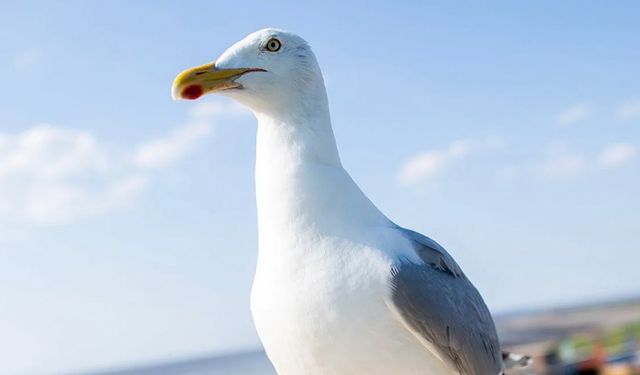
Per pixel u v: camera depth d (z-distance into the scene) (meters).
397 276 1.17
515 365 1.41
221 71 1.25
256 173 1.24
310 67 1.25
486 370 1.24
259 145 1.24
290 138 1.23
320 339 1.17
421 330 1.18
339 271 1.17
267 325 1.20
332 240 1.18
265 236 1.21
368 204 1.23
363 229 1.20
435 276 1.21
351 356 1.17
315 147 1.22
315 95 1.24
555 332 7.27
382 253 1.18
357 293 1.17
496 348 1.27
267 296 1.20
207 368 14.63
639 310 11.88
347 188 1.21
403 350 1.18
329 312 1.17
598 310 14.15
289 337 1.19
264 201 1.22
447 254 1.25
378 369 1.18
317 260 1.18
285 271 1.19
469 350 1.22
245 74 1.24
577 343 5.21
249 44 1.25
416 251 1.21
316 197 1.20
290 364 1.20
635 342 5.25
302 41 1.25
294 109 1.24
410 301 1.17
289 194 1.20
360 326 1.17
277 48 1.25
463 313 1.22
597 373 4.28
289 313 1.18
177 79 1.25
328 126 1.24
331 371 1.18
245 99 1.25
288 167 1.21
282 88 1.24
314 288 1.17
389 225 1.23
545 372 4.23
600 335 6.00
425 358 1.19
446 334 1.20
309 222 1.19
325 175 1.21
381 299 1.17
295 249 1.19
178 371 15.55
